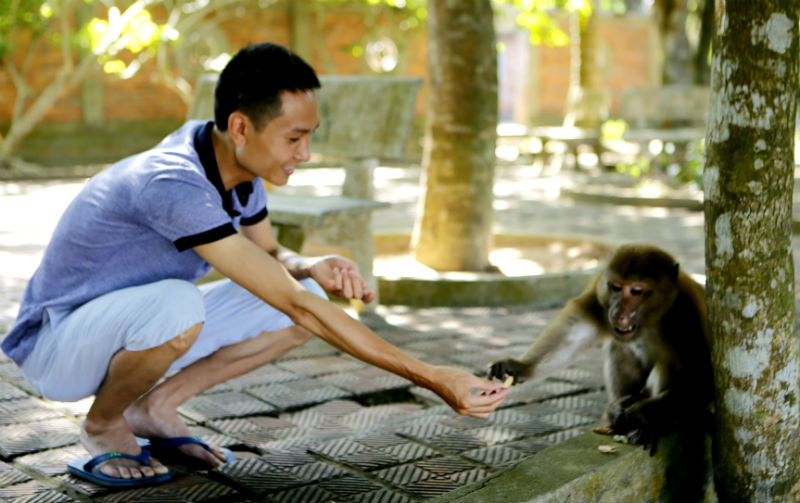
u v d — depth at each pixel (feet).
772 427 9.48
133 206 8.93
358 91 18.61
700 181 39.55
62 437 10.99
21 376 13.52
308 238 17.39
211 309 10.48
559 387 13.89
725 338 9.46
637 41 83.82
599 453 9.73
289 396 13.08
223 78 8.98
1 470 9.89
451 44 20.40
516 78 85.35
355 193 18.48
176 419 10.39
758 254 9.12
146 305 9.02
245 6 60.70
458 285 19.15
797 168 52.24
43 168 50.49
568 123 59.06
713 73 9.27
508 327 17.53
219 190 9.22
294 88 8.77
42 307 9.64
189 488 9.60
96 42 46.88
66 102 55.47
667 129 51.65
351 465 10.47
